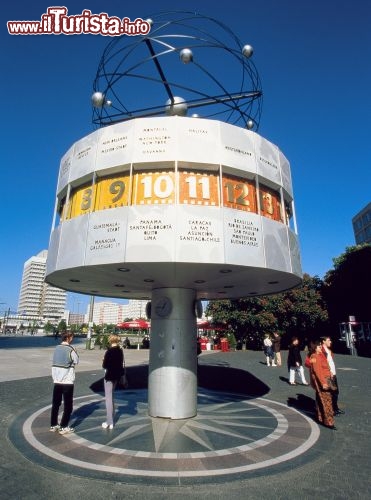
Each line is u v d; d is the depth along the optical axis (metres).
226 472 4.87
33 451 5.60
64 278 8.54
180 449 5.75
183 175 7.11
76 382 13.17
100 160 7.46
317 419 7.66
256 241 7.07
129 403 9.25
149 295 11.94
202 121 7.41
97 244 6.84
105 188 7.43
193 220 6.65
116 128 7.54
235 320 33.28
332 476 4.78
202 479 4.64
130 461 5.22
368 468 5.05
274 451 5.71
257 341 35.03
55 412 6.70
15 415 8.00
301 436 6.52
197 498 4.17
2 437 6.34
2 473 4.80
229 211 6.93
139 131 7.29
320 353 7.64
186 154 7.07
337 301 35.47
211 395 10.70
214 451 5.68
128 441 6.12
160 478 4.67
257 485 4.51
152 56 8.40
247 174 7.55
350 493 4.28
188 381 8.13
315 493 4.29
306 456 5.49
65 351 6.85
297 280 8.66
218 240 6.65
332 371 8.52
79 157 7.99
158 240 6.48
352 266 33.41
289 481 4.62
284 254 7.61
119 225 6.71
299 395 10.79
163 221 6.58
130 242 6.53
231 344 34.97
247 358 25.22
